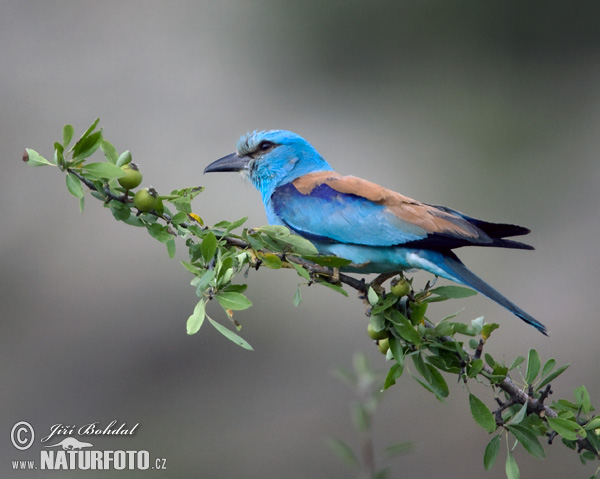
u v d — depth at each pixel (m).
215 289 6.15
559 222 16.36
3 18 18.05
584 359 13.64
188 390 13.73
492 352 13.95
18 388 13.75
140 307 14.58
